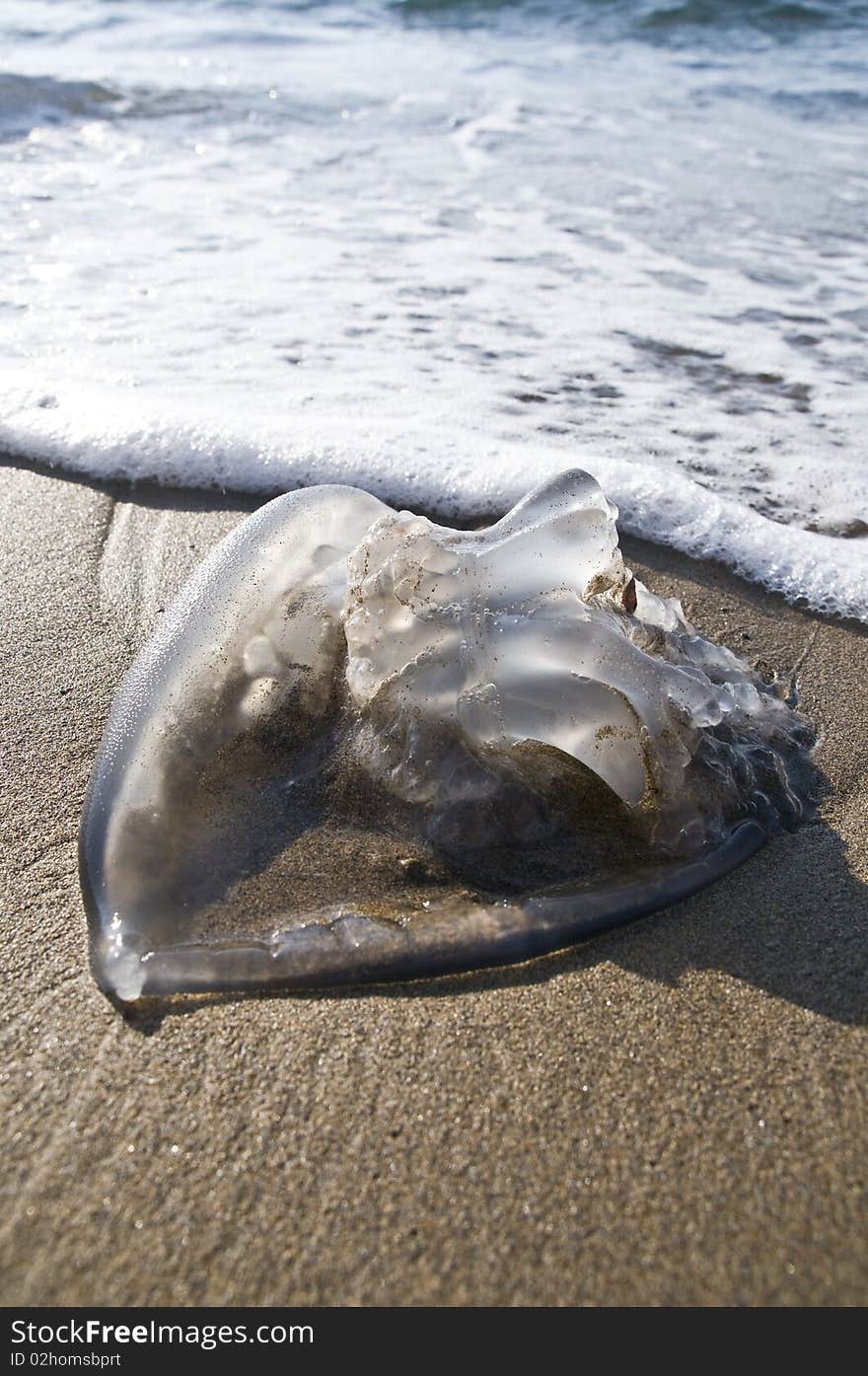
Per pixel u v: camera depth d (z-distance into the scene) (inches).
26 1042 22.0
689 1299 18.4
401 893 24.6
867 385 51.1
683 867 25.7
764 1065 21.7
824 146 89.4
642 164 84.6
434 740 25.7
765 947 24.1
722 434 46.7
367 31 134.9
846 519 41.1
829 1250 18.9
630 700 24.9
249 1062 21.6
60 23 133.4
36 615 34.9
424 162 85.1
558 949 23.9
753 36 128.8
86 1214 19.3
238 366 51.7
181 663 27.1
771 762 29.1
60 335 54.5
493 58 119.9
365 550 27.2
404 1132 20.5
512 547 26.3
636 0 138.9
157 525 40.6
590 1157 20.1
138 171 82.7
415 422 46.5
